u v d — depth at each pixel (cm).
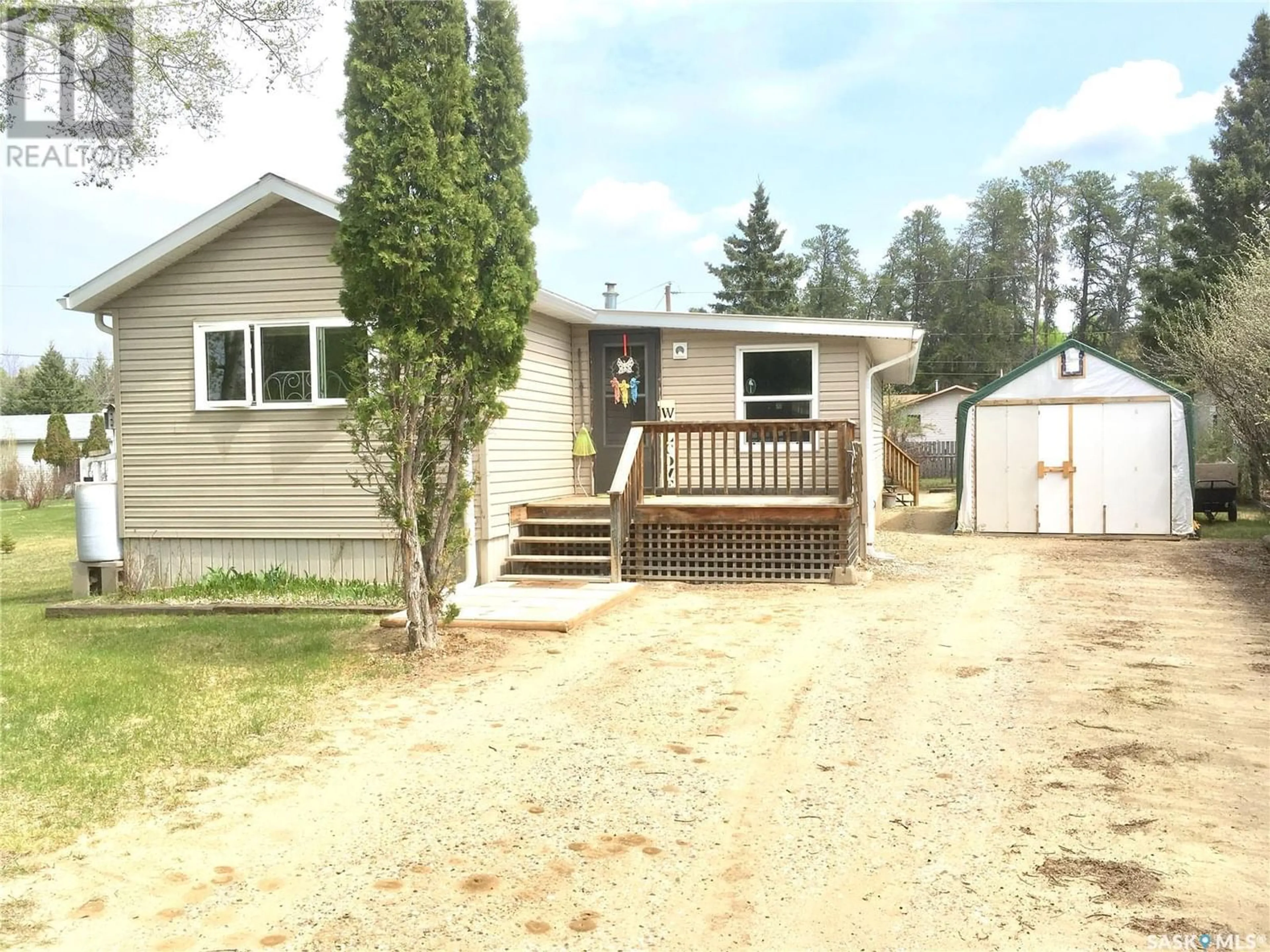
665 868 379
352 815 434
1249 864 371
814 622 876
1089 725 553
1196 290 2675
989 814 427
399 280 681
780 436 1322
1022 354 6756
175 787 469
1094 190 6631
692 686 656
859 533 1239
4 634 921
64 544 2145
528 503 1211
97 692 647
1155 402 1623
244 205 1073
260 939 324
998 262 6762
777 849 396
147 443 1155
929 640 795
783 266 5734
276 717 586
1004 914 337
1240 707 583
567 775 486
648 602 991
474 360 734
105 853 393
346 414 1093
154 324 1147
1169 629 829
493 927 332
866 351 1305
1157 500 1622
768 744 533
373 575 1092
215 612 988
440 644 758
